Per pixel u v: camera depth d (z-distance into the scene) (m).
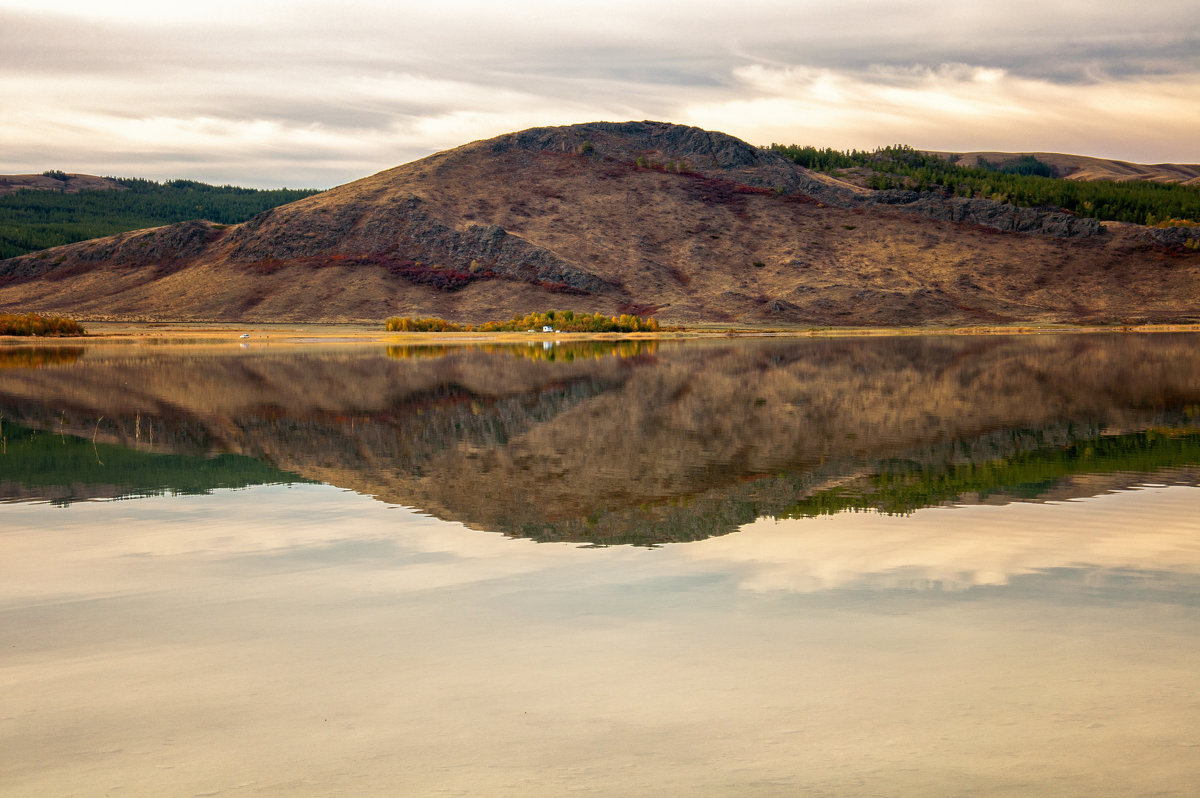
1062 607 10.55
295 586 11.66
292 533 14.59
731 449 23.55
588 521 15.35
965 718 7.73
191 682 8.63
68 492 18.34
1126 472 19.80
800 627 9.92
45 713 7.99
